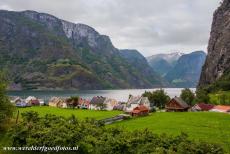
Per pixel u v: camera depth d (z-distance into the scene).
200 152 44.28
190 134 72.06
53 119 65.12
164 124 87.50
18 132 54.56
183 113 118.38
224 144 61.75
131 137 50.22
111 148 48.03
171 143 48.84
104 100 162.38
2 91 70.69
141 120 99.19
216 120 95.56
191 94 174.75
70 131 54.00
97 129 57.06
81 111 135.88
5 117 68.19
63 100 174.38
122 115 109.75
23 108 146.00
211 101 169.25
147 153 45.72
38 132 53.34
